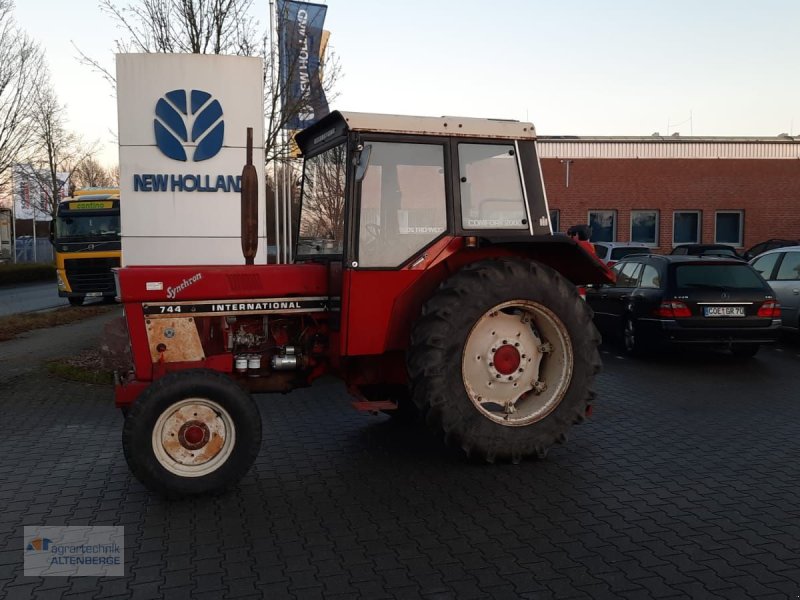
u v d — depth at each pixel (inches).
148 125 430.9
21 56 1032.8
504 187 235.3
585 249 239.5
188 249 438.9
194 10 468.4
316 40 486.9
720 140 1156.5
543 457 233.8
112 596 147.6
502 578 152.2
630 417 291.9
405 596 145.1
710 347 432.1
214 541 173.8
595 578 151.6
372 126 219.5
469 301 219.3
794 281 474.0
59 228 866.8
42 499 205.2
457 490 207.0
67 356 450.6
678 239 1143.6
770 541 169.3
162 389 197.3
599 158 1133.1
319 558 163.3
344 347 219.9
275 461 237.1
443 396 217.6
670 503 194.7
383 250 222.2
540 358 236.1
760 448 246.7
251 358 222.4
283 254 485.7
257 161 438.6
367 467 229.5
